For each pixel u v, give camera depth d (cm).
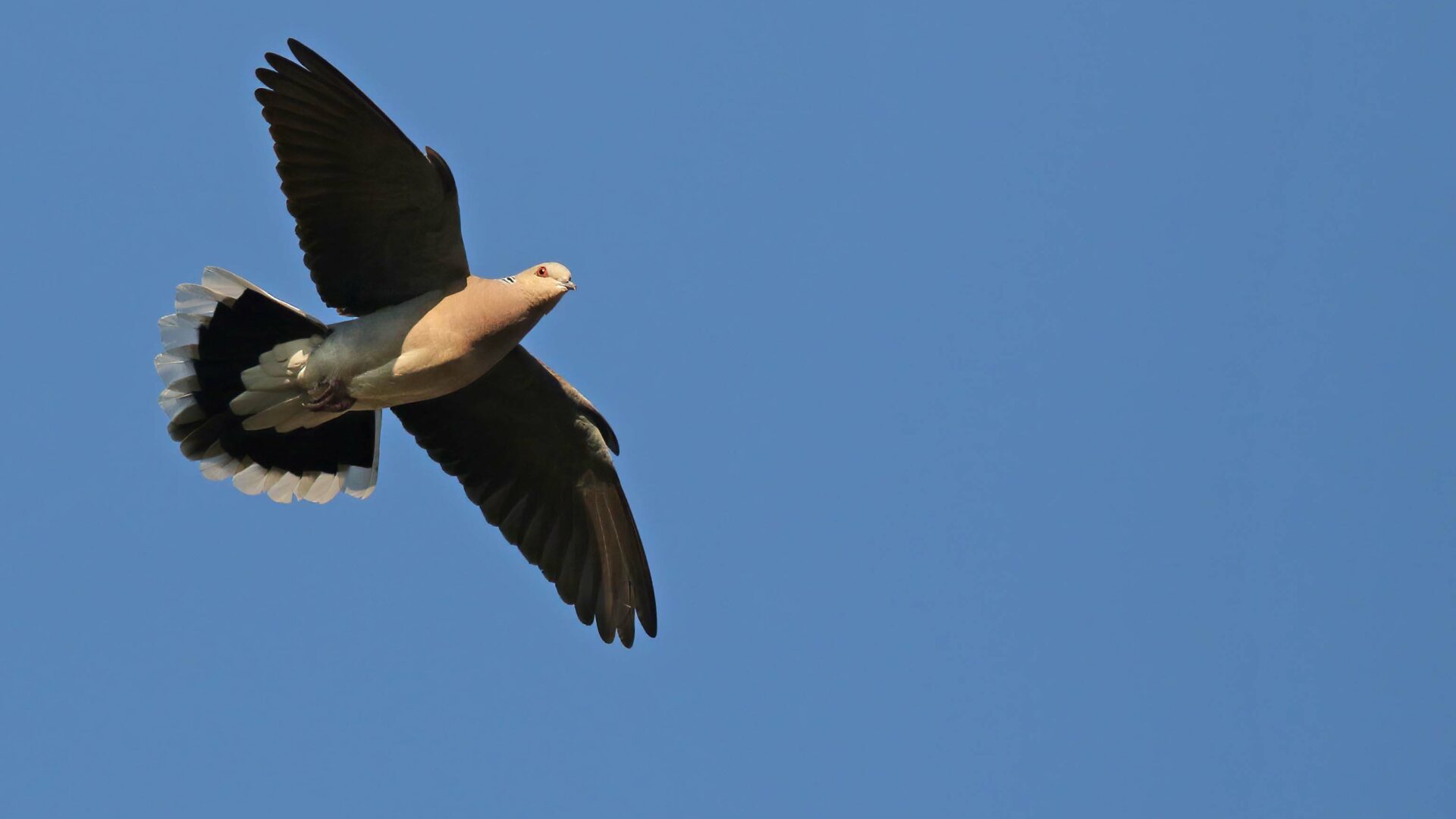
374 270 1371
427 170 1288
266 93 1294
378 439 1460
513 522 1532
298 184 1330
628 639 1541
